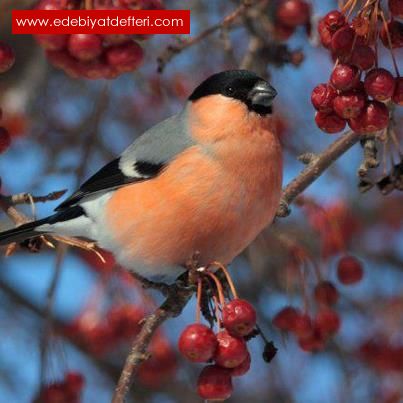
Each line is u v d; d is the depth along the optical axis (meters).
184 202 8.40
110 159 12.47
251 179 8.41
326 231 10.75
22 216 8.27
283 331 9.73
